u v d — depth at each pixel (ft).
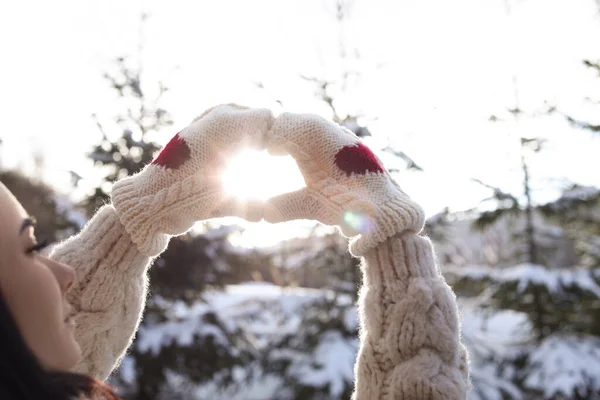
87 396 2.98
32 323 2.71
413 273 3.64
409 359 3.50
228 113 3.89
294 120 3.84
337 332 20.22
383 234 3.64
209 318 20.83
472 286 21.79
